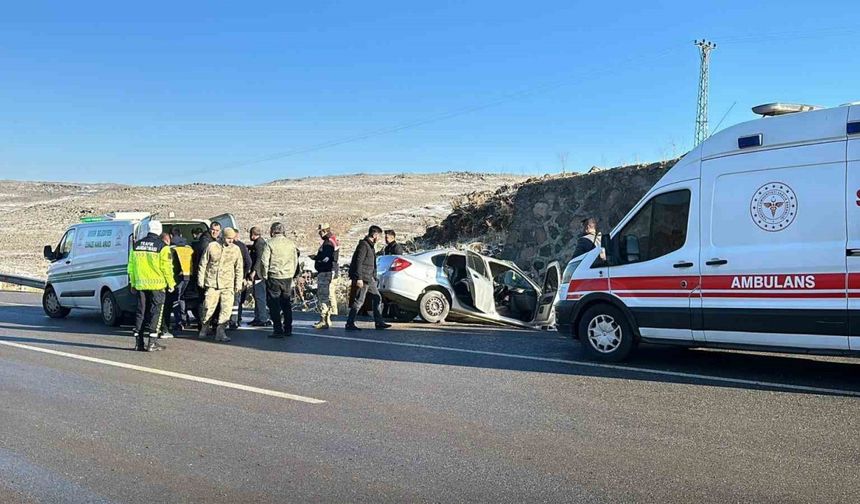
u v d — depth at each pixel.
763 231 7.76
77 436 5.94
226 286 11.35
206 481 4.90
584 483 4.79
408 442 5.71
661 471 5.00
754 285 7.77
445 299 13.84
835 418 6.25
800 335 7.48
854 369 8.38
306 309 16.86
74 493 4.72
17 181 76.88
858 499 4.48
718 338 8.09
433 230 21.12
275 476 4.98
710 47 38.84
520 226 18.59
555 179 18.41
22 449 5.62
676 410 6.58
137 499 4.61
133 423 6.31
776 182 7.69
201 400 7.13
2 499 4.62
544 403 6.90
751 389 7.38
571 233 17.61
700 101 38.88
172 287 10.66
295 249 11.87
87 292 13.96
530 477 4.91
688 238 8.32
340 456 5.38
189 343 11.13
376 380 8.05
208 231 12.88
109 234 13.69
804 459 5.21
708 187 8.21
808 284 7.41
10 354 9.99
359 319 14.64
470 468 5.10
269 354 9.95
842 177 7.29
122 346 10.82
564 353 9.78
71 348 10.59
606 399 7.03
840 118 7.38
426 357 9.57
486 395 7.26
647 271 8.62
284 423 6.27
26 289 24.98
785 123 7.73
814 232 7.41
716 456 5.30
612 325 8.98
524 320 14.24
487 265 14.02
